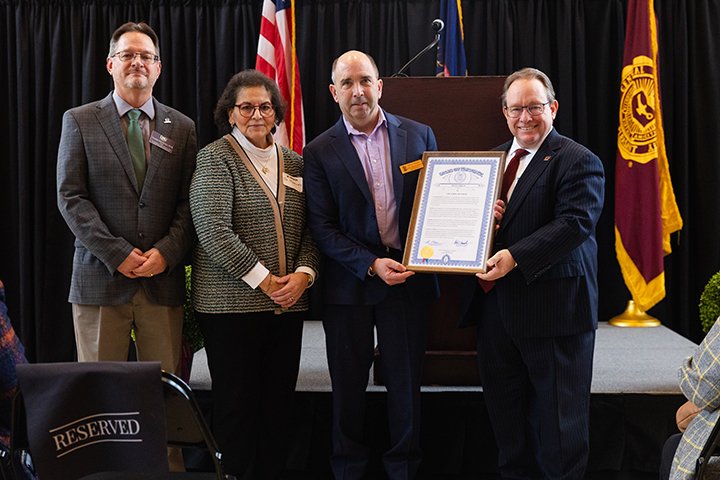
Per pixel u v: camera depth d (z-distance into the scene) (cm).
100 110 290
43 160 503
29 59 502
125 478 202
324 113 496
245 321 276
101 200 285
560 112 486
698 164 484
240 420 278
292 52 453
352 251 273
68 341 501
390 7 493
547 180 264
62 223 499
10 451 177
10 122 505
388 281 267
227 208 271
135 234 284
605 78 489
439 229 270
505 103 271
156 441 168
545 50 487
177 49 500
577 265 268
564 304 264
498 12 486
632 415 320
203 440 184
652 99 445
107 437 170
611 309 497
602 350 402
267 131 279
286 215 281
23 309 502
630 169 450
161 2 497
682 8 476
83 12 498
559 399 265
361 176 277
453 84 331
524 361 271
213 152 278
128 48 286
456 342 341
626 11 487
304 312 290
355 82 275
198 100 498
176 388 169
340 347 284
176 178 294
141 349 296
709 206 482
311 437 329
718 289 324
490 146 331
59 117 500
